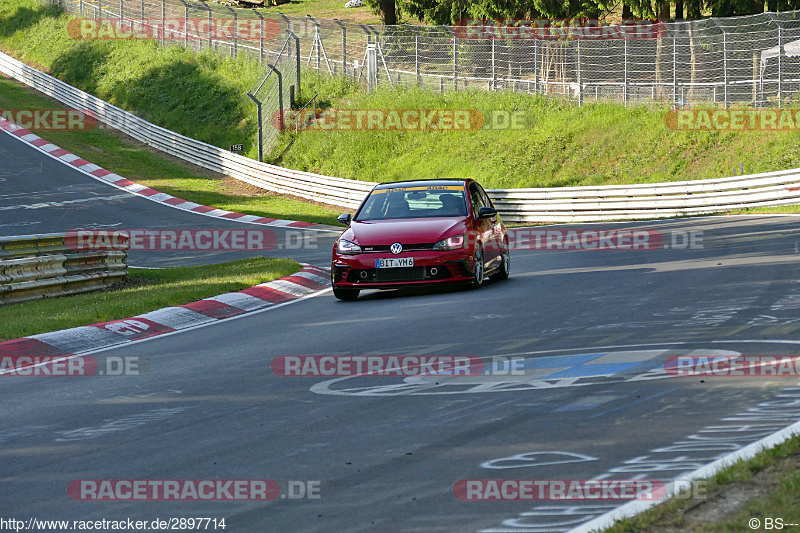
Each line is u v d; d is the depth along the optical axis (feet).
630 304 120.26
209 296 151.74
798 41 367.04
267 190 446.60
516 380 78.79
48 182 439.63
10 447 66.54
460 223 148.66
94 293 179.11
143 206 392.06
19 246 163.63
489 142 426.10
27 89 651.25
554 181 381.81
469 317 117.70
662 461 54.19
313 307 142.61
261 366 93.66
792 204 282.97
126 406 78.69
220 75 582.76
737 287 130.11
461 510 48.06
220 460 60.13
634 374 78.07
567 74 481.46
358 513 48.57
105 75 638.12
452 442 60.95
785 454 51.72
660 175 361.51
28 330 119.85
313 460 58.85
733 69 383.24
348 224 157.89
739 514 43.32
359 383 82.07
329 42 581.94
